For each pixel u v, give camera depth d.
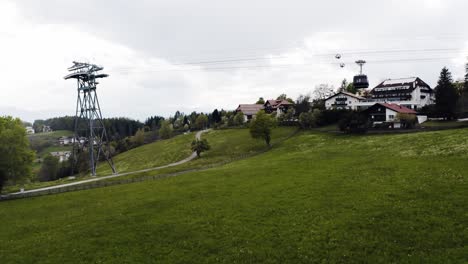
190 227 29.89
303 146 82.31
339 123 89.69
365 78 91.38
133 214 35.00
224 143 113.56
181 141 137.75
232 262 23.34
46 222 35.56
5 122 60.94
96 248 27.11
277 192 38.41
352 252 23.06
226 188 43.28
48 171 121.19
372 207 30.02
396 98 127.44
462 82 123.12
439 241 23.06
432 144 57.91
